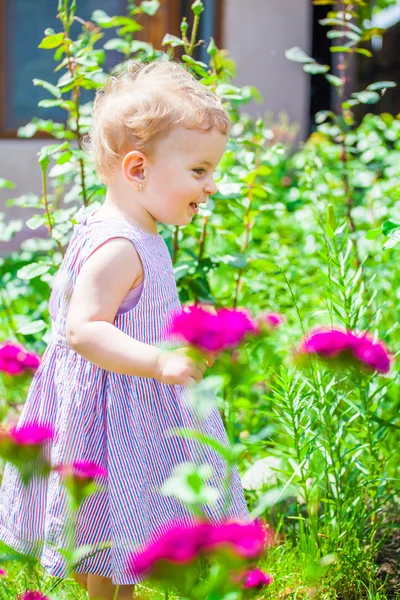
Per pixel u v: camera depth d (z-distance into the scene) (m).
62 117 7.23
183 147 1.99
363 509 2.29
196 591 1.34
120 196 2.07
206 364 1.71
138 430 1.94
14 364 2.07
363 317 2.65
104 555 1.91
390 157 4.39
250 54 7.54
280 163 5.50
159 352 1.76
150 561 1.27
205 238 2.98
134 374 1.78
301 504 2.65
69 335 1.86
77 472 1.50
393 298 3.40
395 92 6.52
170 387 1.96
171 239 2.94
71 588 2.10
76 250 2.00
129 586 1.96
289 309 3.62
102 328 1.83
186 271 2.73
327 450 2.25
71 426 1.96
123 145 2.03
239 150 3.13
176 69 2.25
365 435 2.38
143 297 1.96
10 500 2.06
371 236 2.24
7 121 7.17
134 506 1.91
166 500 1.95
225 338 1.42
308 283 3.83
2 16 7.03
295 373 2.41
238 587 1.37
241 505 2.03
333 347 1.72
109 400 1.94
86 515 1.92
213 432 2.02
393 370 2.83
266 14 7.50
